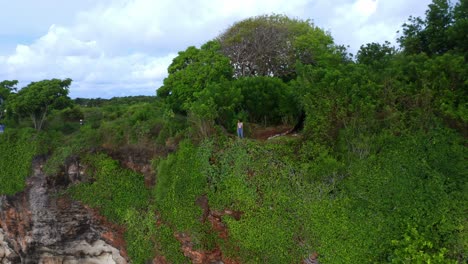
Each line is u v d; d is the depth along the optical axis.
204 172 20.02
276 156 18.41
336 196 16.58
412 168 15.30
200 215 20.03
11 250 30.00
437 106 16.12
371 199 15.62
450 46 19.42
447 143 15.72
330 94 17.44
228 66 24.92
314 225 16.80
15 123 30.17
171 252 21.22
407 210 14.86
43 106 28.61
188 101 23.50
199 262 20.27
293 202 17.39
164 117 24.23
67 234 26.16
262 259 18.12
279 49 32.59
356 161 16.41
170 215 21.14
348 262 15.87
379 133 16.56
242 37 33.34
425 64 17.00
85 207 25.44
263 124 23.48
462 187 14.66
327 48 29.97
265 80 23.66
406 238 14.38
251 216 18.42
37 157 26.86
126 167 24.70
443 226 14.26
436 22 20.12
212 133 20.59
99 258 26.11
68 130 30.78
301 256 17.16
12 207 27.83
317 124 17.89
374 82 17.28
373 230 15.38
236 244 18.97
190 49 25.19
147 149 23.81
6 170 27.86
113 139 25.38
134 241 23.05
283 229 17.50
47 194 26.23
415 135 15.98
